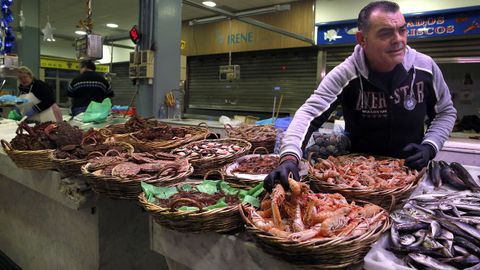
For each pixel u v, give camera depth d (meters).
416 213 1.32
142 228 2.29
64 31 9.62
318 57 6.43
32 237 2.76
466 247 1.10
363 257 1.04
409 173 1.49
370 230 1.04
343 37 6.00
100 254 2.12
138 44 4.58
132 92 10.12
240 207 1.20
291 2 6.48
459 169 1.79
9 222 3.02
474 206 1.38
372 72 1.64
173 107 4.61
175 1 4.52
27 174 2.38
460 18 4.97
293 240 0.97
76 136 2.31
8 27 4.50
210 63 8.13
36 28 6.36
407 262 1.05
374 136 1.79
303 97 6.76
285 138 1.50
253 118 4.46
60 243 2.46
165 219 1.30
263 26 5.61
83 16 7.89
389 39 1.48
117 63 10.48
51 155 2.05
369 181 1.40
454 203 1.42
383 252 1.09
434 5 5.14
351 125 1.86
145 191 1.45
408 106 1.68
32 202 2.70
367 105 1.72
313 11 6.25
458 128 4.65
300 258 1.00
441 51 5.22
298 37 5.93
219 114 8.07
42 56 11.00
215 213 1.24
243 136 2.62
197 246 1.36
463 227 1.18
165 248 1.48
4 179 3.01
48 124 2.49
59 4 6.94
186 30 8.23
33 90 4.14
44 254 2.64
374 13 1.49
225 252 1.27
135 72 4.55
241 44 7.33
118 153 2.03
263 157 2.00
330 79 1.69
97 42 4.21
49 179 2.18
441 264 1.02
